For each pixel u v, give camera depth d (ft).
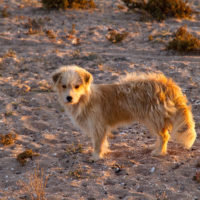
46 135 39.40
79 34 79.05
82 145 37.22
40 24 82.99
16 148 36.47
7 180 29.99
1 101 48.06
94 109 32.19
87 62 63.10
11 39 75.82
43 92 51.65
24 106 46.96
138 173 30.60
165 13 87.51
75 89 30.32
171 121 32.14
